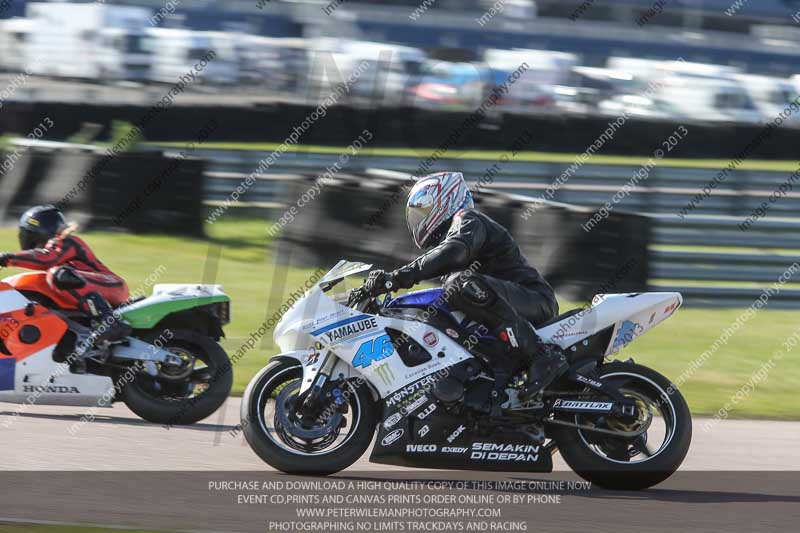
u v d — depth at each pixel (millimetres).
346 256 48031
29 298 24594
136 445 21422
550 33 95125
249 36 79938
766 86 85500
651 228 43625
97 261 25375
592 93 83688
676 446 18938
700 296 47438
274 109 72562
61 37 80062
